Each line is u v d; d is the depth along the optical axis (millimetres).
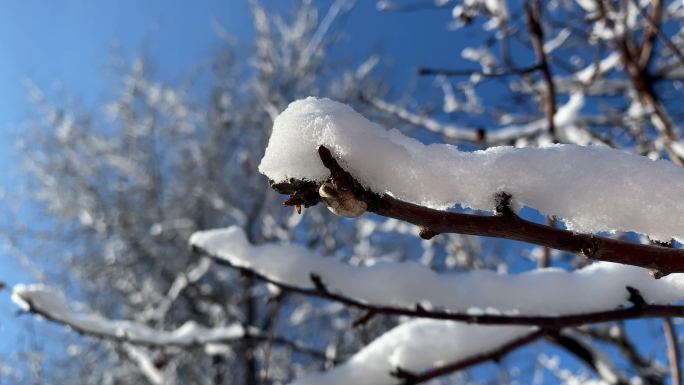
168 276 2709
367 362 445
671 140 626
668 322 509
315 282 388
